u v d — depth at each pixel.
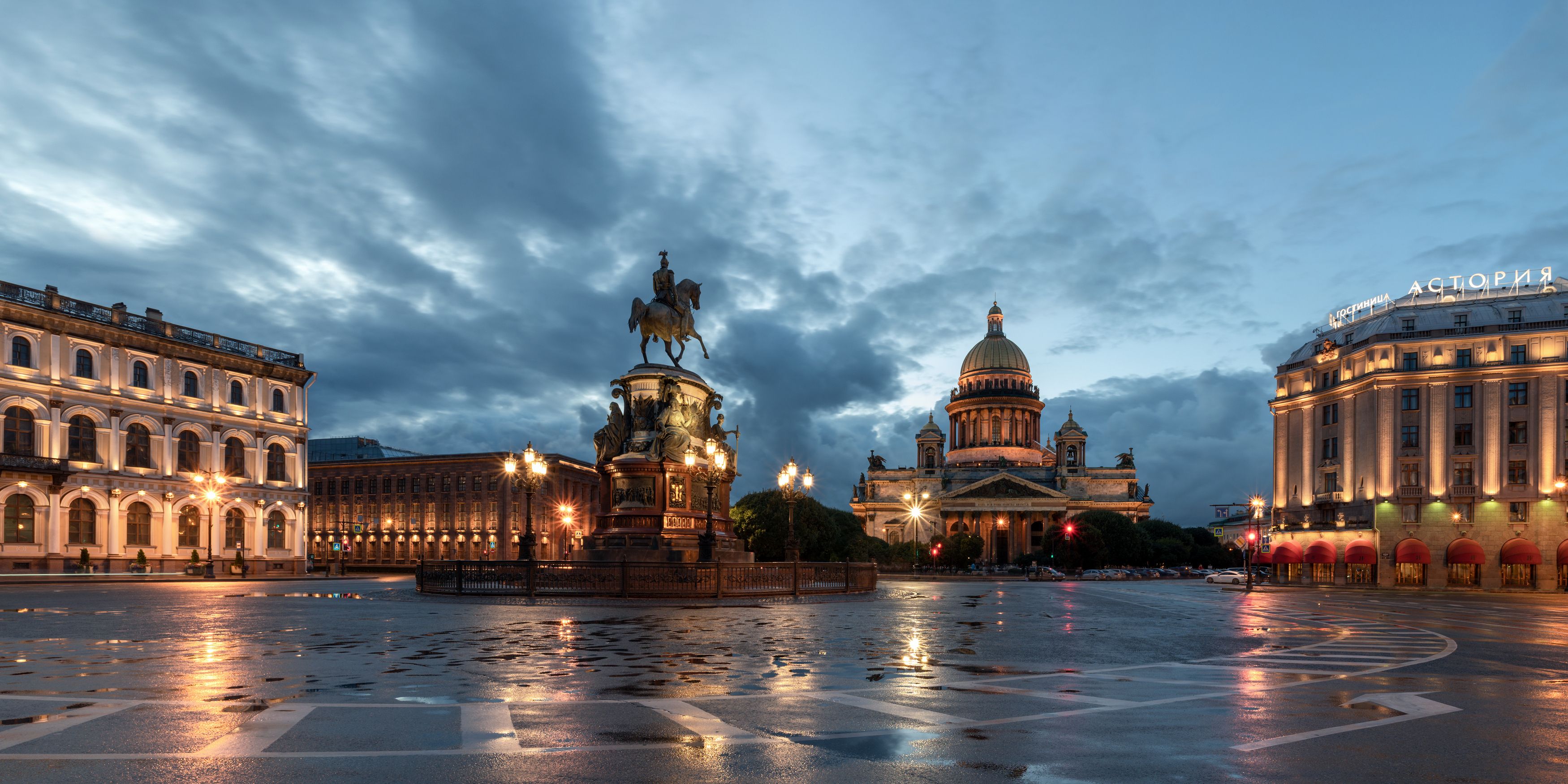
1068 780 8.63
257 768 8.81
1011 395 188.12
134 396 77.56
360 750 9.60
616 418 47.00
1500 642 23.33
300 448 92.50
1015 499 168.75
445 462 129.25
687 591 35.47
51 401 71.75
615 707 12.18
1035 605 40.16
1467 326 79.44
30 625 24.52
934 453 191.50
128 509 76.81
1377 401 80.12
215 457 83.94
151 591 46.53
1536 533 73.38
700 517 45.75
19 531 70.19
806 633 22.89
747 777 8.62
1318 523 87.25
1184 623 29.31
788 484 42.00
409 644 19.75
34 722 10.92
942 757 9.49
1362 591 69.38
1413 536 77.50
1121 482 175.00
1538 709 12.58
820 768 8.98
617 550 43.22
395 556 129.88
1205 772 8.98
